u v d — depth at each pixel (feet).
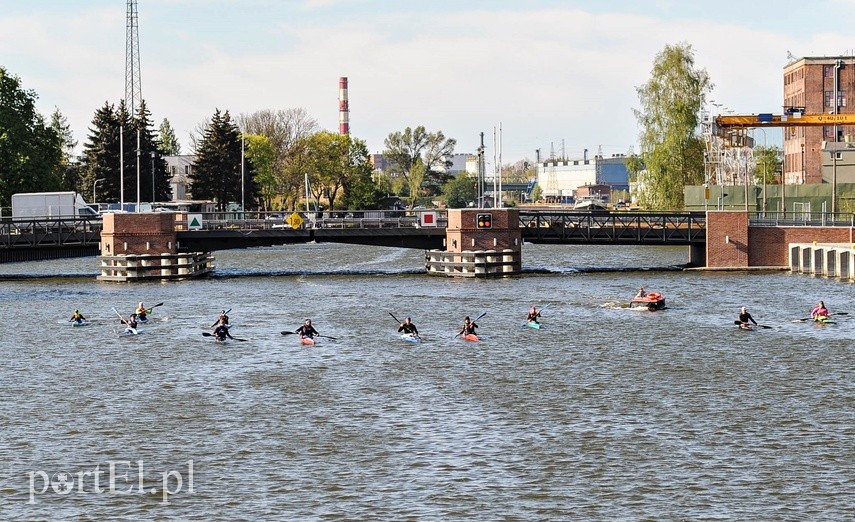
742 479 163.84
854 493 157.69
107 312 344.08
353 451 178.81
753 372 239.50
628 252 641.40
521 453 176.96
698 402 210.38
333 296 384.88
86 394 220.84
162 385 229.04
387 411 204.54
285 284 431.02
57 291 408.67
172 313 339.98
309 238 463.42
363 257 631.97
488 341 283.79
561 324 312.91
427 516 150.92
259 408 207.72
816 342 278.87
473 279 444.55
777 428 190.70
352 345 278.26
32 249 451.53
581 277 449.06
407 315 333.42
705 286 406.82
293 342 282.97
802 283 414.21
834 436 185.06
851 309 339.16
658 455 175.52
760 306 347.97
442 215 490.49
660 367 246.06
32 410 207.21
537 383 229.25
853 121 580.71
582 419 197.88
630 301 361.30
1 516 152.66
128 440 186.29
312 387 226.38
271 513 152.56
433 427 192.85
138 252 452.76
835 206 572.92
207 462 173.99
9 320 326.85
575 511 152.35
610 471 168.04
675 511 151.84
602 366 247.70
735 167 653.30
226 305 359.66
